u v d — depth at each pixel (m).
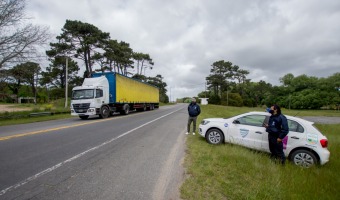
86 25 32.66
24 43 17.72
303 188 4.40
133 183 4.15
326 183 4.76
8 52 17.33
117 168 4.96
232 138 7.58
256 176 4.75
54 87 62.19
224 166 5.25
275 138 6.15
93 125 12.42
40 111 20.41
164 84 97.12
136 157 5.86
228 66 78.19
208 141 8.00
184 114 23.45
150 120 15.92
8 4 16.78
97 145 7.18
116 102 19.22
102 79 17.94
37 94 67.62
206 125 8.12
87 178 4.34
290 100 78.88
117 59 39.88
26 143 7.33
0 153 6.03
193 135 9.65
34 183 4.04
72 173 4.59
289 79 89.75
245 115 7.62
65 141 7.74
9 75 17.48
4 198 3.45
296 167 5.87
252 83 93.06
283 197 3.93
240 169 5.09
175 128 11.84
